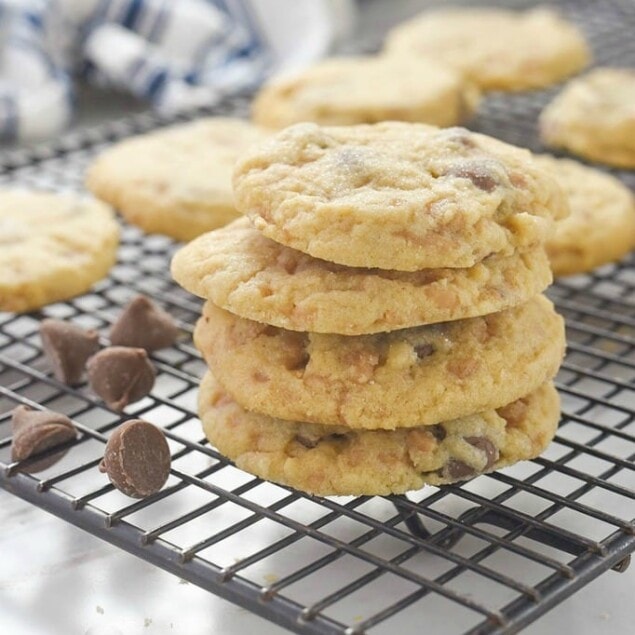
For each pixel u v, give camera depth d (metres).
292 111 0.69
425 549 0.46
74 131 0.80
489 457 0.49
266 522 0.51
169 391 0.56
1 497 0.53
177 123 0.74
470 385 0.49
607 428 0.51
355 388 0.48
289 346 0.49
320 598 0.48
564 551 0.48
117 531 0.47
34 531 0.51
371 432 0.49
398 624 0.48
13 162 0.70
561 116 0.70
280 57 0.85
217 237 0.51
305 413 0.49
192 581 0.46
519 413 0.50
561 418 0.52
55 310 0.61
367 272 0.48
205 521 0.51
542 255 0.50
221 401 0.51
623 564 0.47
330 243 0.47
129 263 0.63
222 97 0.77
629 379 0.57
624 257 0.63
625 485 0.52
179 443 0.51
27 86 0.79
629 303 0.59
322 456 0.49
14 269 0.59
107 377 0.53
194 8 0.84
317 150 0.50
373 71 0.72
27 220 0.62
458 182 0.48
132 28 0.83
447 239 0.47
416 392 0.48
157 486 0.49
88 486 0.52
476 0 0.99
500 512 0.48
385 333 0.49
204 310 0.52
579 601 0.48
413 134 0.51
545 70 0.76
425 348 0.49
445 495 0.49
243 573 0.49
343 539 0.50
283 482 0.49
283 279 0.49
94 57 0.81
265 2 0.85
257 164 0.49
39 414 0.51
